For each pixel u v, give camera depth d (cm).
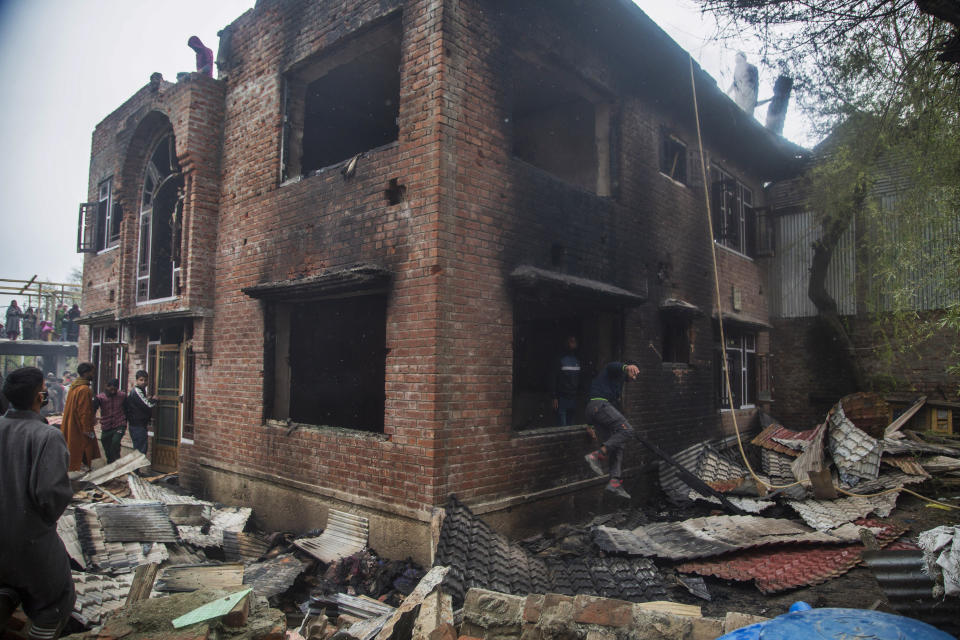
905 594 326
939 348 1017
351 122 953
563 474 648
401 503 531
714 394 998
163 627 257
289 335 744
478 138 573
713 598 479
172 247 905
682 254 917
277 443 682
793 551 561
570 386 721
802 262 1217
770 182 1273
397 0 594
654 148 862
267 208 740
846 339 1105
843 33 455
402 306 551
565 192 680
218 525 641
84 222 1267
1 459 304
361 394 816
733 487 798
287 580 491
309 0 710
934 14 373
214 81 839
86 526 544
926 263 895
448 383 527
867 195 976
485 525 521
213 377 801
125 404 920
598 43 748
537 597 309
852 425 803
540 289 599
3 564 295
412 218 550
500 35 608
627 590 464
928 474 777
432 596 392
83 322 1212
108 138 1209
